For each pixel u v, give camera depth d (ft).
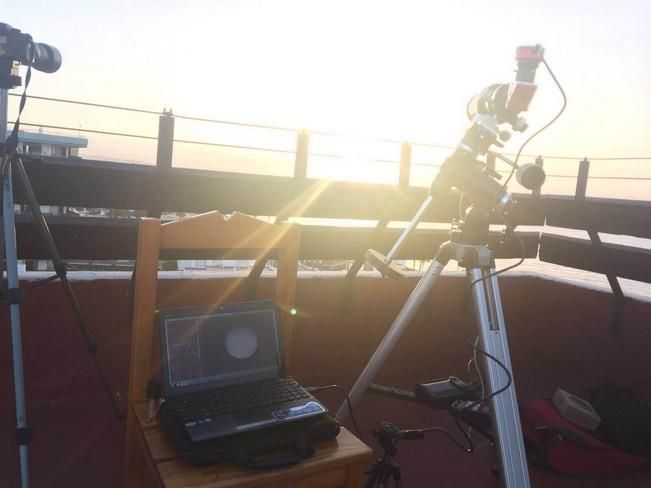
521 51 4.83
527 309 13.14
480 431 5.29
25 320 8.43
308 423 4.33
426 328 11.79
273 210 10.23
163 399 4.84
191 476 3.76
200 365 4.75
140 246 4.86
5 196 6.01
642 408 8.83
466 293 12.04
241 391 4.62
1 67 5.75
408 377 11.40
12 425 8.12
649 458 8.32
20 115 5.98
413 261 12.01
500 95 4.95
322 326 10.70
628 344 11.03
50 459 7.39
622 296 11.13
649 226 10.46
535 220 13.09
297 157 10.29
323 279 10.59
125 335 9.13
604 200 11.44
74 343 8.79
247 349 5.02
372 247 10.03
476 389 5.38
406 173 11.25
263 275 9.95
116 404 8.09
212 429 3.97
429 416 9.57
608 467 7.98
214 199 9.66
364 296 11.03
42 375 8.63
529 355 13.07
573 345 12.14
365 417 9.37
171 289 9.23
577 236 12.66
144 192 9.14
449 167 5.22
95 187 8.79
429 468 7.86
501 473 4.83
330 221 10.76
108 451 7.72
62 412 8.59
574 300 12.10
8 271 6.04
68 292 7.18
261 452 4.04
